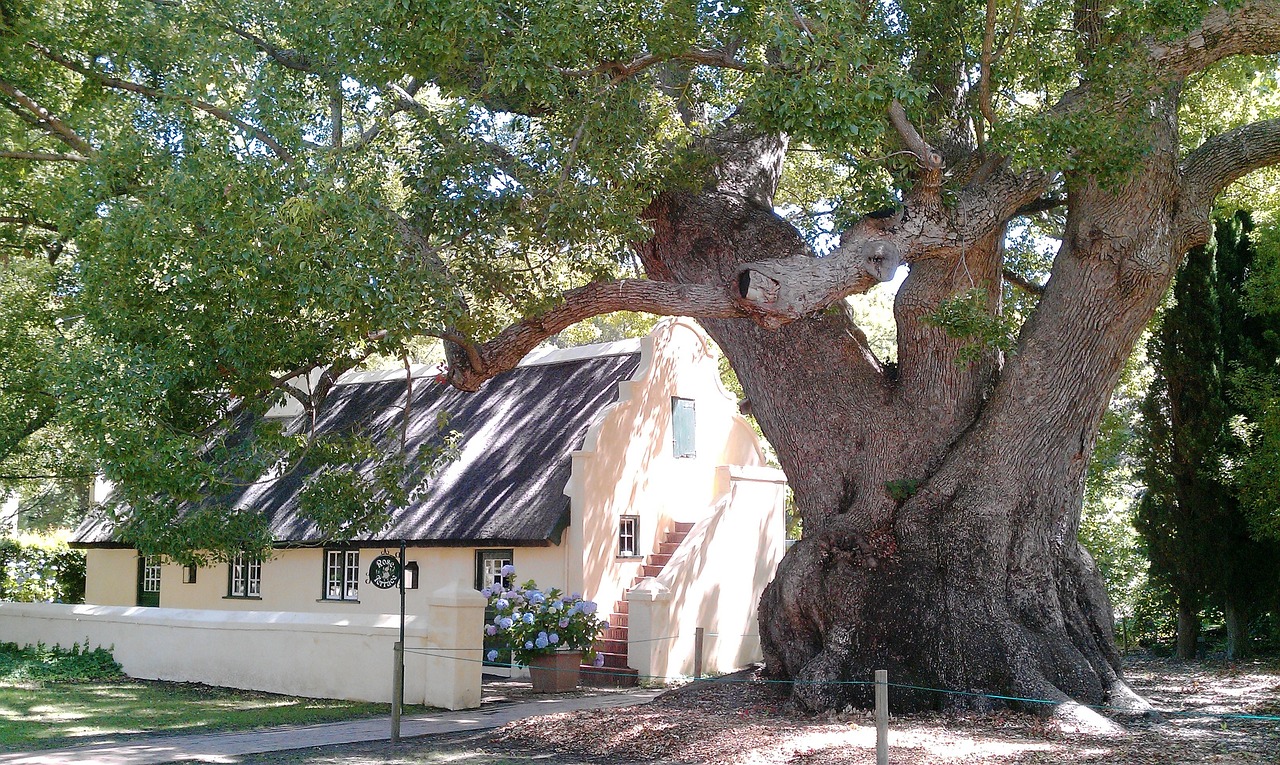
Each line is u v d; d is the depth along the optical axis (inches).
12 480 920.9
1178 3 435.8
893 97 428.8
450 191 524.7
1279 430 658.2
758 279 438.3
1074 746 424.5
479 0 432.1
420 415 952.9
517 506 789.2
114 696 658.8
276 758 451.5
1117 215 501.0
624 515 810.8
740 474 843.4
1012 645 492.1
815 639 538.9
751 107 438.3
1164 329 748.6
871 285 462.6
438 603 610.2
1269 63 685.3
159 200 487.2
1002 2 498.6
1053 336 511.2
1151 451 768.9
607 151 490.3
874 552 527.5
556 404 878.4
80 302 541.0
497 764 433.7
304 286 441.7
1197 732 456.1
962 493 518.3
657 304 475.5
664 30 467.8
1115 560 1005.8
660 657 743.1
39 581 1091.9
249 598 933.8
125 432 486.9
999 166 504.4
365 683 634.2
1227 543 724.7
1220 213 812.6
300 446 556.4
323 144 545.3
